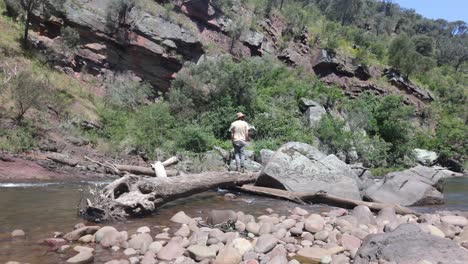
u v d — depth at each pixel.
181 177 8.35
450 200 11.22
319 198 9.11
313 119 27.64
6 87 15.06
